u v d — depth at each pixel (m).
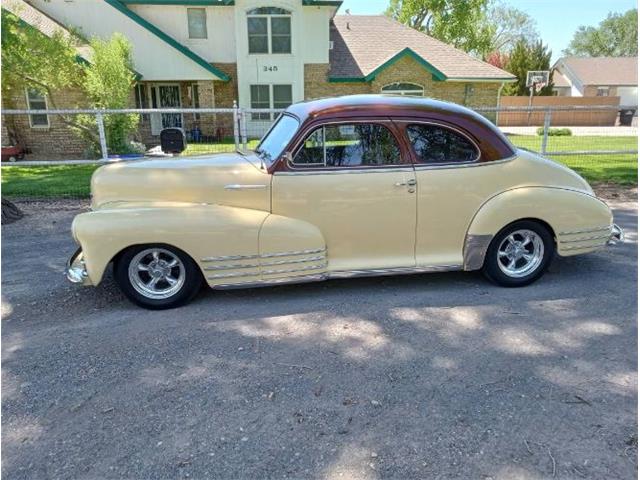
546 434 2.43
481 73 22.06
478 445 2.35
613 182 9.54
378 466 2.22
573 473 2.17
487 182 4.18
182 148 9.77
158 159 4.38
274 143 4.24
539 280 4.54
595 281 4.50
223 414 2.60
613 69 47.47
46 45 12.44
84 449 2.34
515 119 33.91
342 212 4.02
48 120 15.90
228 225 3.82
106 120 13.72
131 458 2.28
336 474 2.18
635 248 5.52
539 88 35.66
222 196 3.92
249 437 2.42
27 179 10.08
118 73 13.93
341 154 3.98
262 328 3.60
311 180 3.94
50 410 2.64
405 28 24.83
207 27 20.19
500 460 2.26
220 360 3.15
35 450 2.34
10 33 11.66
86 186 9.31
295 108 4.41
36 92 14.88
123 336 3.48
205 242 3.81
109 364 3.10
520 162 4.29
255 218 3.89
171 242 3.76
